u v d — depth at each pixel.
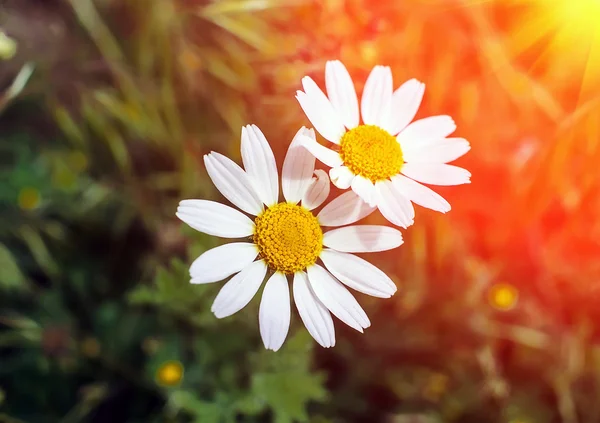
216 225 0.16
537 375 0.23
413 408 0.23
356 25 0.21
